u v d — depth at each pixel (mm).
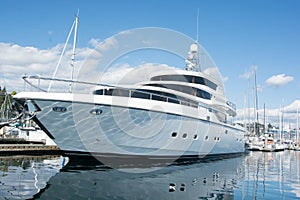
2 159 16188
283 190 10328
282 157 29688
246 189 10234
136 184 9953
